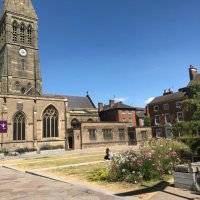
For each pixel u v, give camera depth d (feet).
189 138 66.44
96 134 178.50
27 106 162.40
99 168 61.52
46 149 163.84
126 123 199.31
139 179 42.04
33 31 220.43
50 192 38.91
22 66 206.69
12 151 150.20
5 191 41.52
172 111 202.28
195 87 70.90
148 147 50.85
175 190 35.14
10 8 210.79
